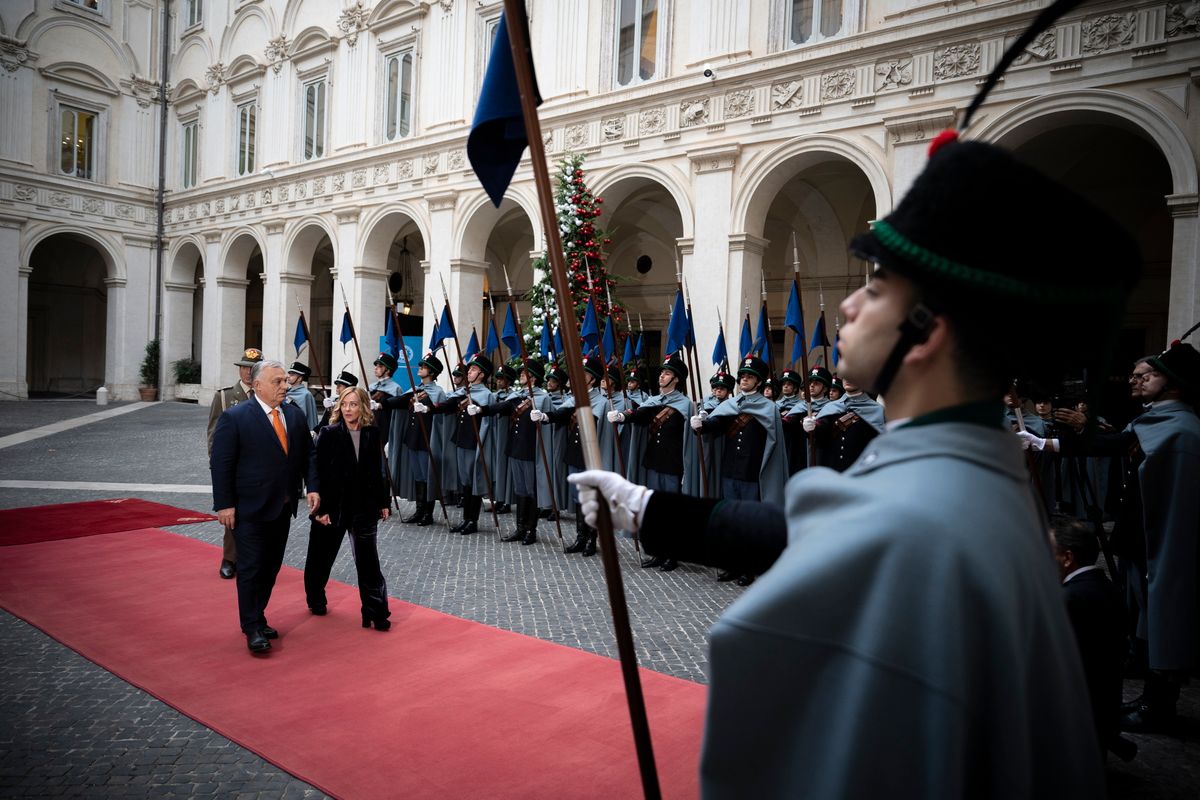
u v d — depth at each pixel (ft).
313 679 14.19
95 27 77.25
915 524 2.53
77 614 17.65
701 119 41.70
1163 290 42.65
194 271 82.94
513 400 28.43
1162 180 41.63
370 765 11.02
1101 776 2.94
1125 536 13.67
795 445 25.77
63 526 26.48
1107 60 29.86
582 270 34.32
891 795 2.36
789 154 38.52
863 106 36.17
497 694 13.60
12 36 72.23
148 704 13.14
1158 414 13.08
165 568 21.67
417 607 18.75
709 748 2.72
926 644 2.40
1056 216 2.67
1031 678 2.67
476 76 53.83
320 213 63.57
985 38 32.71
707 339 41.04
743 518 4.28
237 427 15.69
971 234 2.74
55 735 11.96
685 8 43.09
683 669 15.08
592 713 12.86
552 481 26.91
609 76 46.09
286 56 67.15
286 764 11.04
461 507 34.09
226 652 15.49
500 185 5.96
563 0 47.80
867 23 36.50
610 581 4.57
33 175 74.08
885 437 3.08
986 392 2.98
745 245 39.99
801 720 2.57
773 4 39.47
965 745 2.37
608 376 28.14
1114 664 10.37
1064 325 2.76
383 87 60.29
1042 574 2.77
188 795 10.30
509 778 10.69
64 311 94.48
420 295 75.92
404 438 30.60
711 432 24.07
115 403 77.00
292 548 25.09
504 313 73.31
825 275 52.65
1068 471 26.68
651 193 55.72
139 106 80.43
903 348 2.98
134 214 80.38
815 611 2.57
